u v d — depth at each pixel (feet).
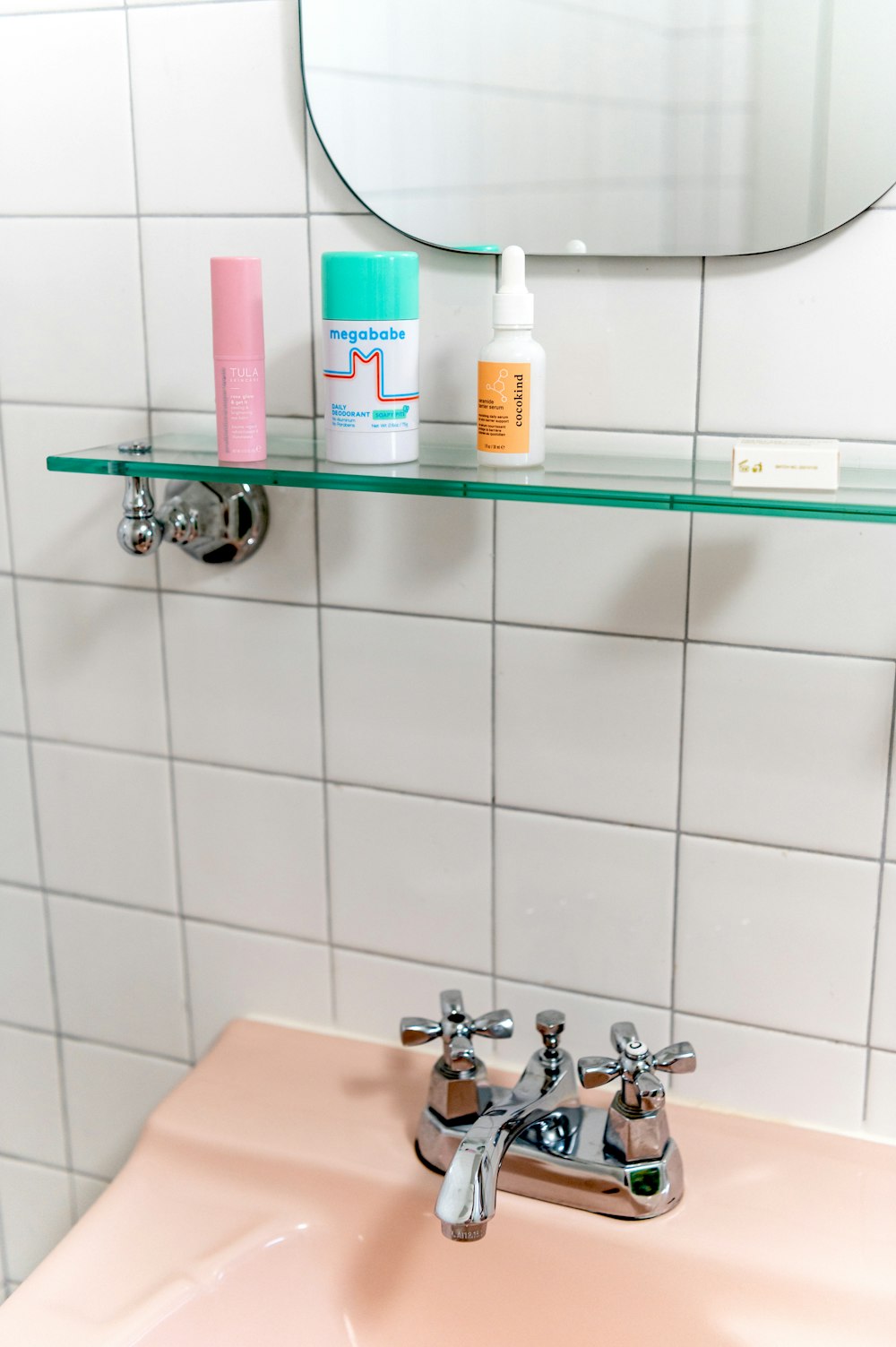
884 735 2.99
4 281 3.53
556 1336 2.97
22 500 3.69
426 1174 3.20
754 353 2.87
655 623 3.11
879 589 2.90
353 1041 3.76
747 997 3.29
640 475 2.79
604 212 2.90
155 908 3.92
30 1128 4.36
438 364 3.16
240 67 3.13
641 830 3.27
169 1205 3.23
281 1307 3.07
